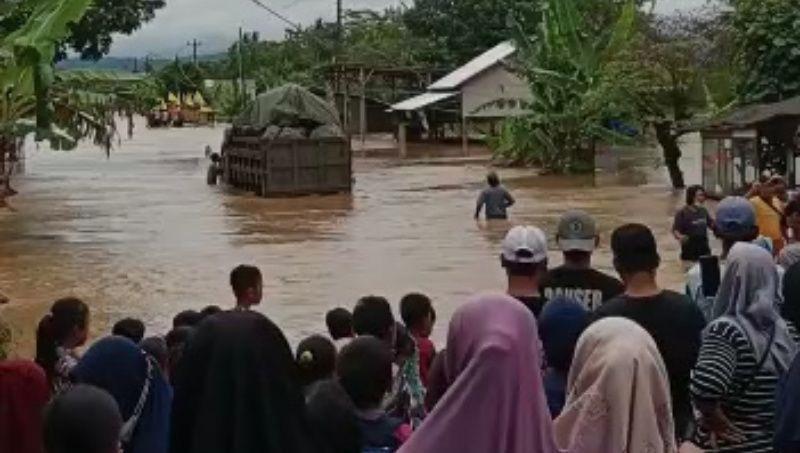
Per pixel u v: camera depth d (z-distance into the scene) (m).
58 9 23.08
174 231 26.84
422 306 8.26
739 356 5.43
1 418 5.22
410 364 7.38
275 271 20.28
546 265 6.74
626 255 5.92
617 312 5.83
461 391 4.17
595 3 44.88
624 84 36.34
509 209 30.45
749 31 32.28
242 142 38.12
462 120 60.31
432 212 30.02
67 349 7.11
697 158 49.19
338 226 27.20
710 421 5.52
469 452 4.14
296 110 37.28
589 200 32.53
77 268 21.17
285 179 35.59
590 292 6.90
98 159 56.88
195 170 48.81
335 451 4.99
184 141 75.75
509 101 58.81
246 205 33.12
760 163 28.98
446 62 83.31
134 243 24.72
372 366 5.30
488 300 4.32
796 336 5.70
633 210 29.48
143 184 41.44
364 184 39.78
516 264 6.51
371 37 89.12
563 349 5.55
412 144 67.25
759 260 5.52
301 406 4.57
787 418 4.68
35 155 60.53
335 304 17.08
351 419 5.03
